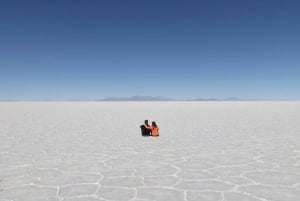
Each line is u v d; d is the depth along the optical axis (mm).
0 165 7449
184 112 30891
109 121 20328
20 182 5992
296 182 5895
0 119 21938
